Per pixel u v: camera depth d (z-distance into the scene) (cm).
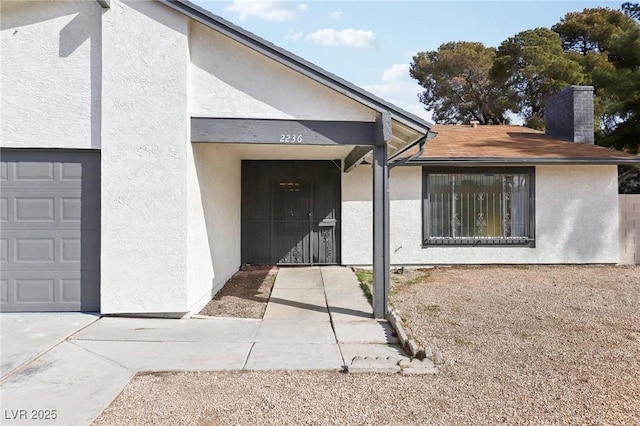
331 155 1011
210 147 742
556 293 787
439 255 1085
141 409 338
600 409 343
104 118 593
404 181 1086
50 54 599
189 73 617
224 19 588
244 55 627
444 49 3409
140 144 596
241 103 626
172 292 599
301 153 970
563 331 557
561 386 388
